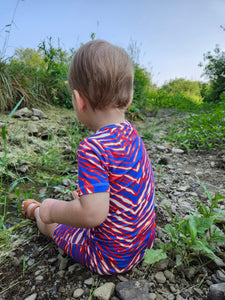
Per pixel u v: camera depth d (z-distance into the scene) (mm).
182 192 2025
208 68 9141
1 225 1470
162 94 6918
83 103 958
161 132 4156
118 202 950
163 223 1550
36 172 2258
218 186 2127
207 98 9164
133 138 990
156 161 2764
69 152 2764
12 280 1152
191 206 1774
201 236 1319
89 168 860
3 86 3430
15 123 3076
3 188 1967
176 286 1085
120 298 1001
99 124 977
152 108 6344
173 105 6609
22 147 2627
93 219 881
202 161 2754
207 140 3293
